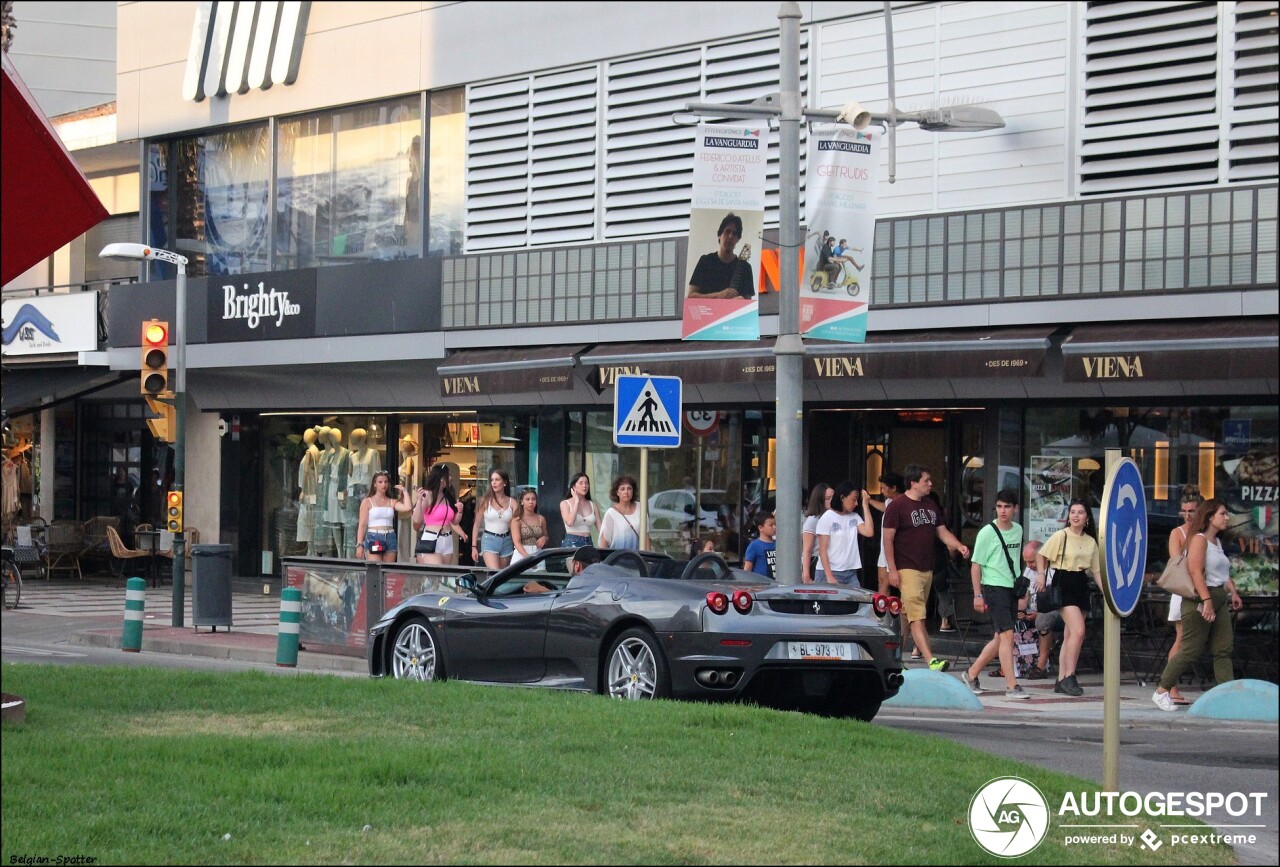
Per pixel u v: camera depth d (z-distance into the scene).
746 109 14.47
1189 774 9.94
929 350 16.95
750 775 7.91
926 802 7.40
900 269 17.75
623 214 21.09
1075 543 14.86
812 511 16.23
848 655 11.33
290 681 11.50
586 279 21.17
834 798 7.42
